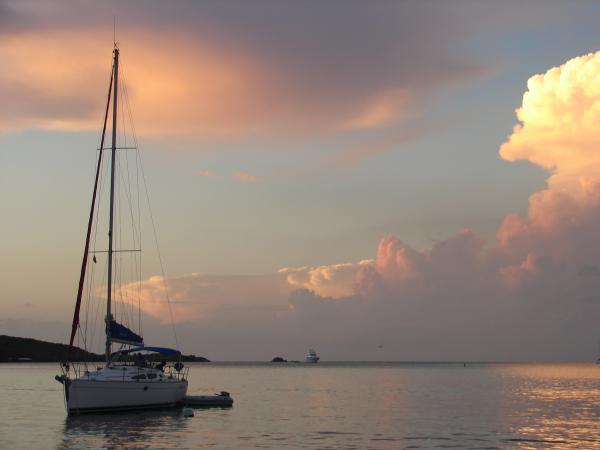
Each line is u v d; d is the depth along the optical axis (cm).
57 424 4438
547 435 4178
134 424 4359
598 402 7025
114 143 5078
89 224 4838
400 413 5666
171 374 5116
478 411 5888
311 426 4597
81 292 4666
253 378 15100
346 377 16125
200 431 4175
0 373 16125
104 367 4641
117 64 5175
